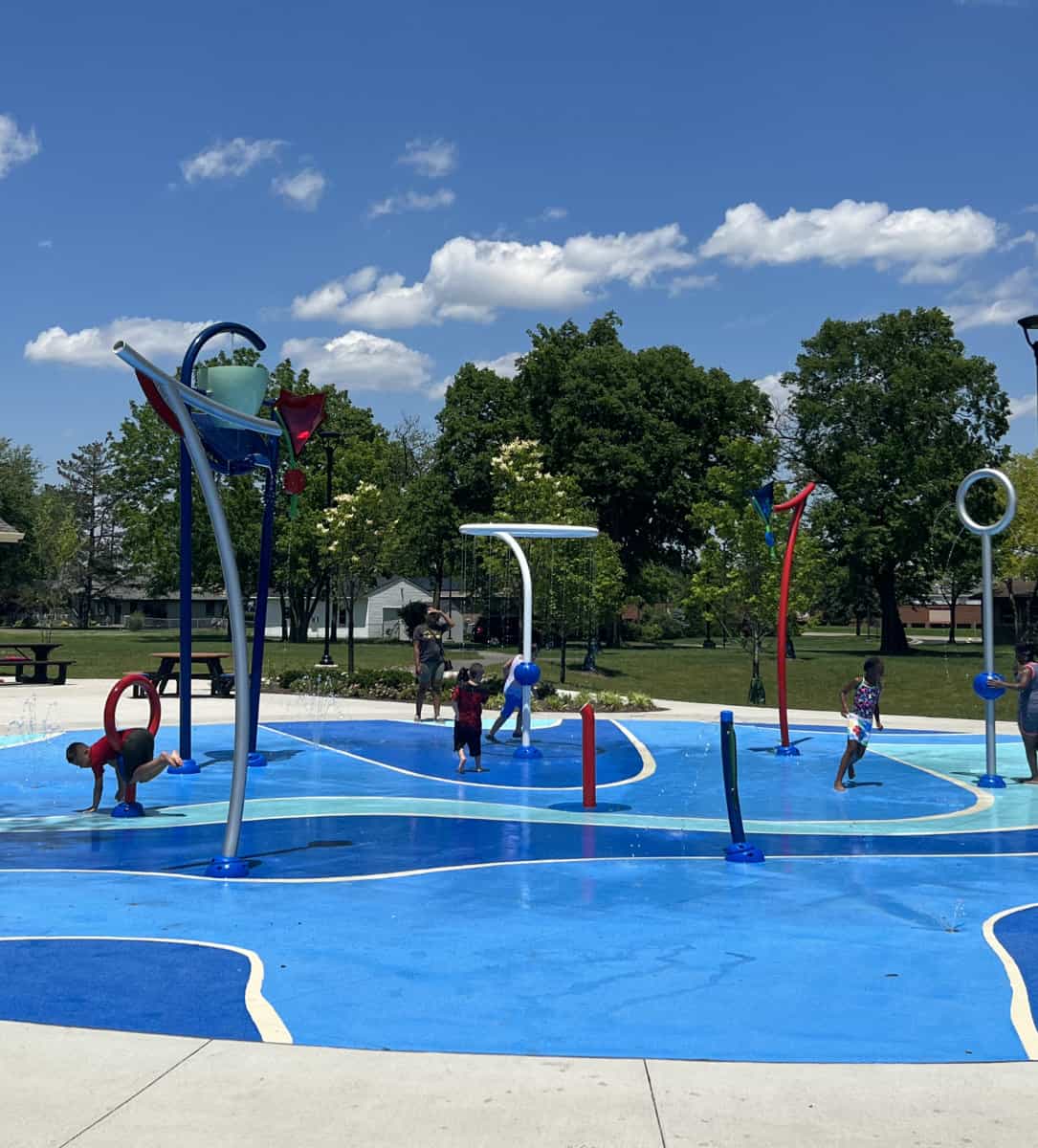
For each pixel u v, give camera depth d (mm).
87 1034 5059
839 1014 5473
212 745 17781
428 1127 4098
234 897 8039
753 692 30547
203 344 14039
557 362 66312
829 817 12070
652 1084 4508
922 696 34312
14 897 8023
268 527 15758
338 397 71312
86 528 137250
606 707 24672
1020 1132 4070
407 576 81375
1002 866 9344
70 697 26250
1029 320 14922
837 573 66625
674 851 9938
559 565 36188
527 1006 5574
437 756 17016
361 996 5723
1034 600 75125
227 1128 4082
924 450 63312
